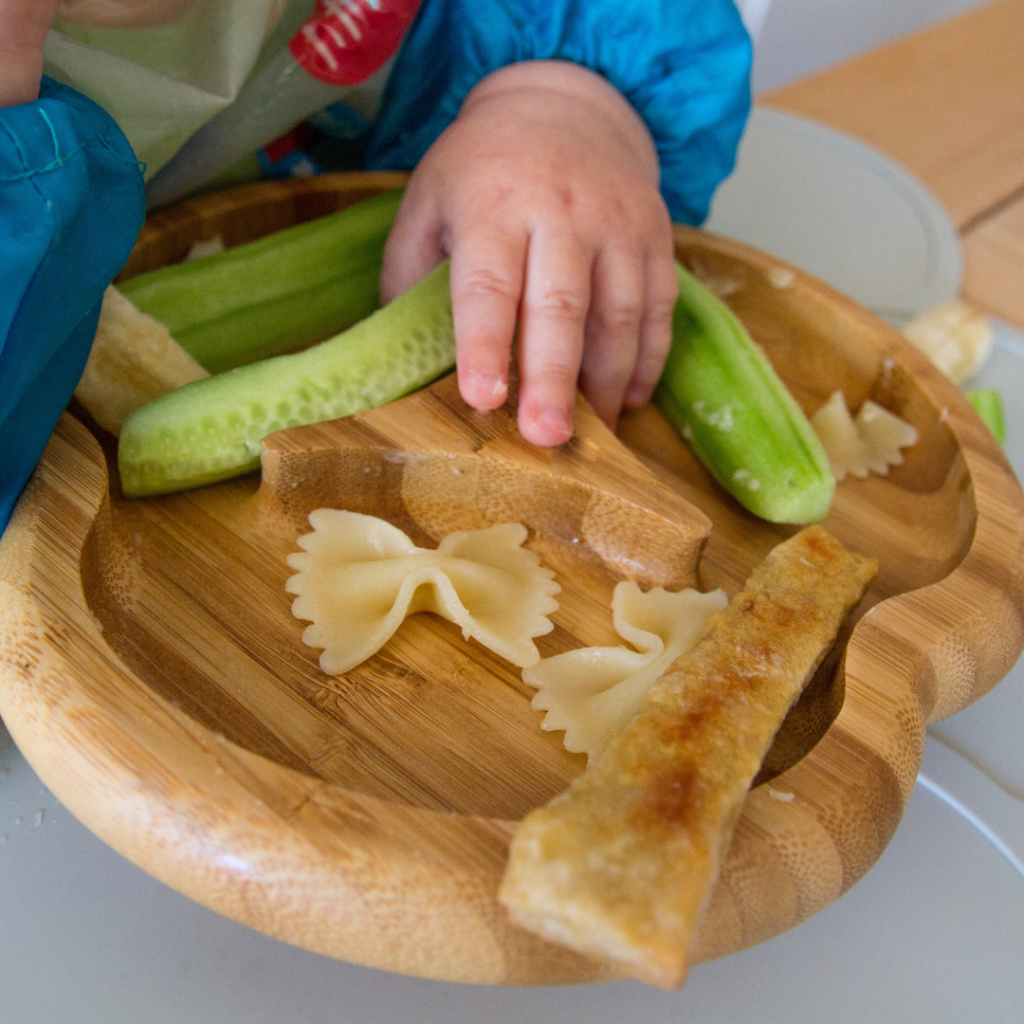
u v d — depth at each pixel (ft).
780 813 1.28
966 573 1.77
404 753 1.52
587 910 1.02
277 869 1.13
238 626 1.64
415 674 1.64
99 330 1.86
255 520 1.82
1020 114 4.55
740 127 2.68
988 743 1.93
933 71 4.81
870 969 1.54
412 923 1.13
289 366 1.88
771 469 2.03
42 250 1.38
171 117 2.04
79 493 1.55
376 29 2.26
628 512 1.82
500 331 1.86
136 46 1.97
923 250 3.51
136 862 1.22
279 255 2.21
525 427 1.84
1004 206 3.90
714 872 1.11
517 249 1.98
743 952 1.54
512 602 1.77
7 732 1.65
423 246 2.20
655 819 1.12
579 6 2.43
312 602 1.69
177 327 2.08
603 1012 1.44
